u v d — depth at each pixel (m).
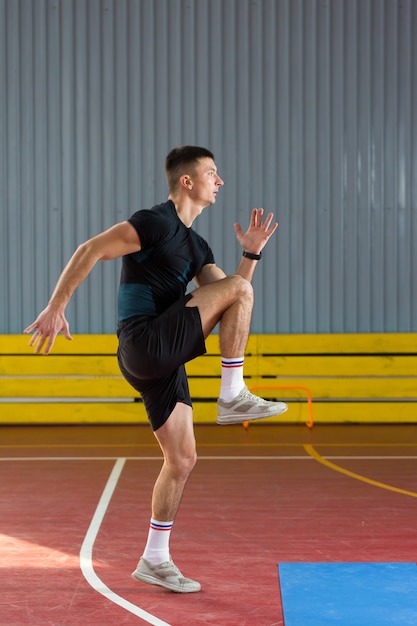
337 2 10.01
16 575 4.11
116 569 4.21
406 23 10.04
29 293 10.03
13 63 9.98
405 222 10.11
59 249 10.05
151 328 3.52
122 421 9.78
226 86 10.01
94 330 10.02
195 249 3.77
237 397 3.57
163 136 10.01
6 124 9.99
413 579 3.96
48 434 9.17
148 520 5.30
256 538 4.85
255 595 3.77
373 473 6.95
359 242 10.09
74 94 9.99
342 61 10.03
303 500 5.91
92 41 9.96
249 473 6.93
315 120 10.04
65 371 9.80
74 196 10.02
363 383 9.84
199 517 5.39
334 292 10.09
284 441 8.66
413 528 5.09
